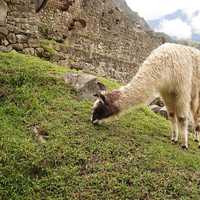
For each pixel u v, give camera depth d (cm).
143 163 218
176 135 266
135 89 248
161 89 257
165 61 254
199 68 271
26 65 324
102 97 248
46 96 280
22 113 256
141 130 270
